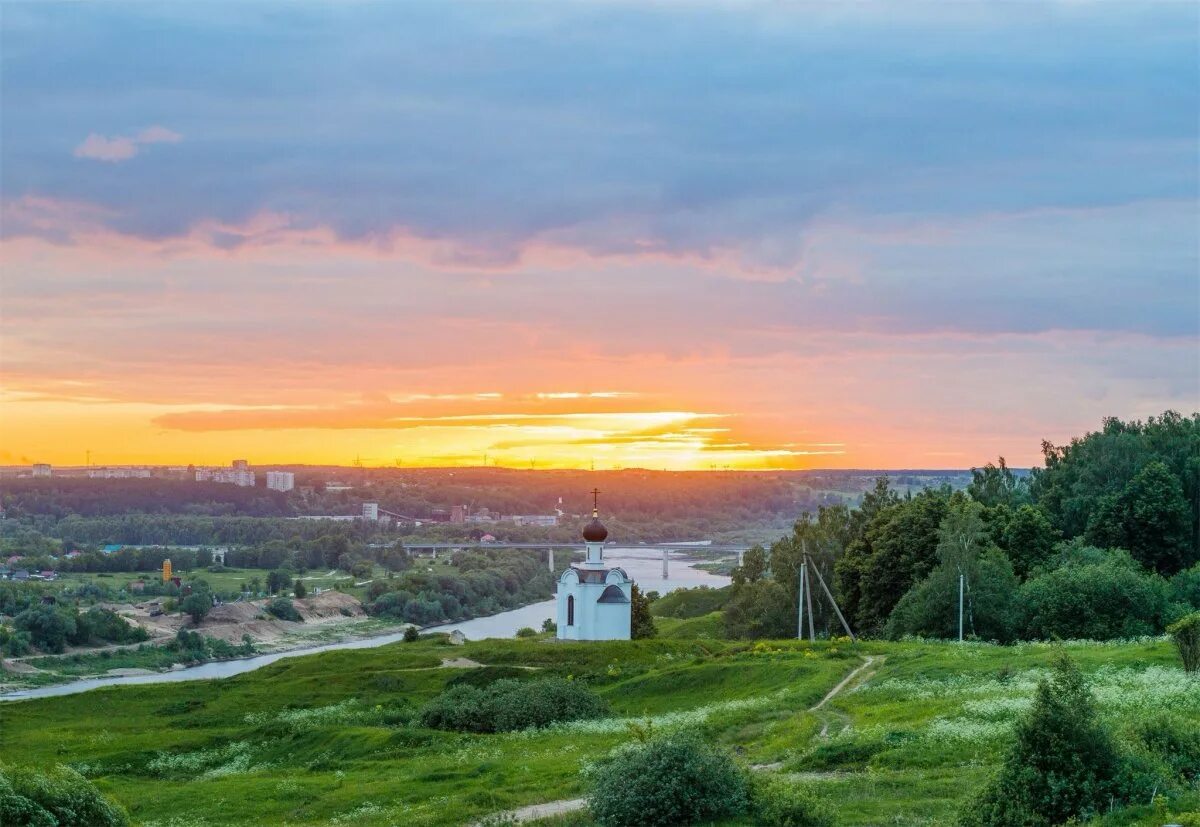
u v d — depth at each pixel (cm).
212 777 7325
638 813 4412
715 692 8744
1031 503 14788
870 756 5488
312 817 5781
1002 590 10612
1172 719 4541
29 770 4553
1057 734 4025
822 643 10588
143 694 10825
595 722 7869
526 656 11381
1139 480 12356
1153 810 3772
